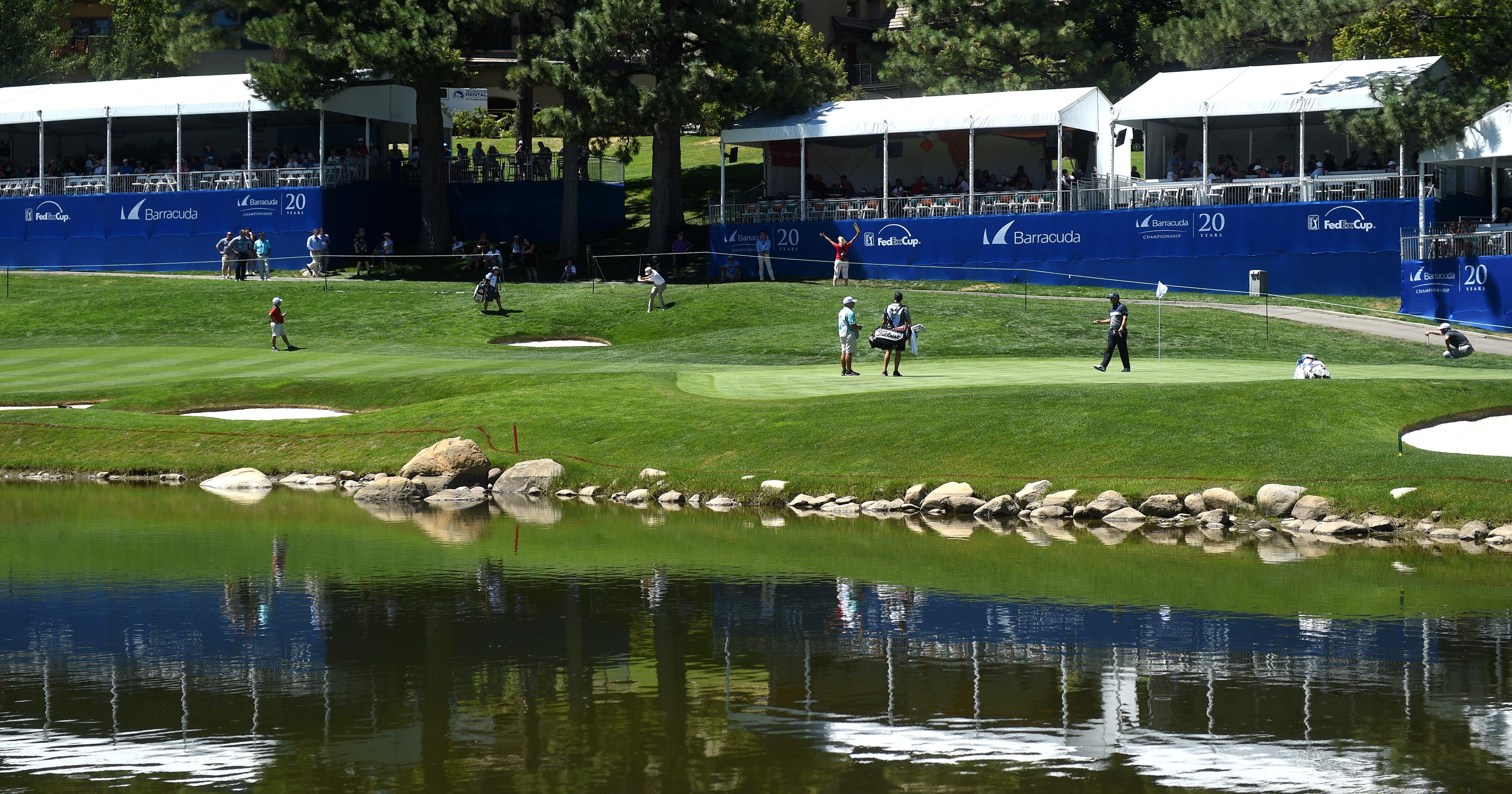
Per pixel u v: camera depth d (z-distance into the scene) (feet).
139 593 69.67
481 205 258.78
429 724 47.96
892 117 216.74
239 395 135.03
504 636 60.39
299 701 50.78
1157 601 66.69
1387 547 81.66
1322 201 195.42
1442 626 61.11
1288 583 70.90
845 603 66.80
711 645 58.80
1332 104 192.65
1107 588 69.92
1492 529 83.05
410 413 124.26
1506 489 85.71
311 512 98.68
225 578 73.46
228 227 235.20
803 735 46.60
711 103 237.45
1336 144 216.95
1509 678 52.65
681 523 92.94
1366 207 192.34
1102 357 148.87
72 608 66.08
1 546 83.35
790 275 223.92
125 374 150.20
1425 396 107.96
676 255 228.63
